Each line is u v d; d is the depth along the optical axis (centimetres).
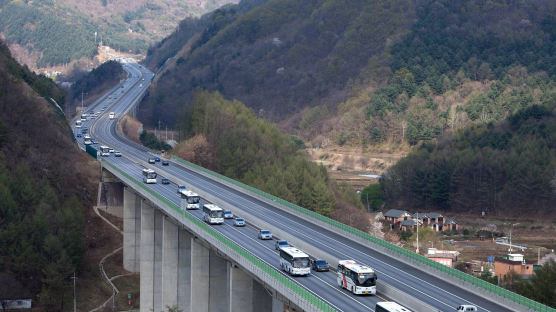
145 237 10144
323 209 13725
